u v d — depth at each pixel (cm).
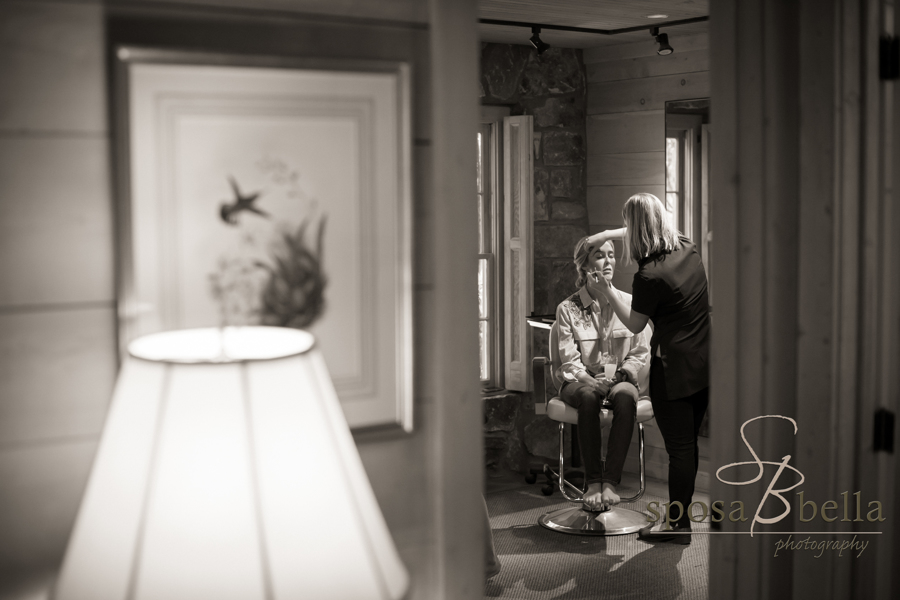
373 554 101
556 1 345
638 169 464
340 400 123
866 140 203
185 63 109
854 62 200
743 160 199
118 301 107
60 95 103
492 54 451
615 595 317
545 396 414
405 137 124
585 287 405
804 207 200
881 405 211
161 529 91
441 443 130
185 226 111
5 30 99
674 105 444
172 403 94
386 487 128
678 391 346
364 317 124
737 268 202
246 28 112
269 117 115
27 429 104
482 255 472
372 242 123
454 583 132
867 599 215
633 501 411
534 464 467
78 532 95
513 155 457
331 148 119
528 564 351
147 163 108
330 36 118
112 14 104
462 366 131
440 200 127
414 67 125
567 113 479
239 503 94
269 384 98
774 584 208
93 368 107
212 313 113
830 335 203
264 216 116
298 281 119
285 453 98
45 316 104
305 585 95
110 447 96
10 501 104
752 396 203
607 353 404
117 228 107
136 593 90
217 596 91
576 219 484
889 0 203
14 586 104
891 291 209
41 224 103
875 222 206
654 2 349
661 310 348
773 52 196
